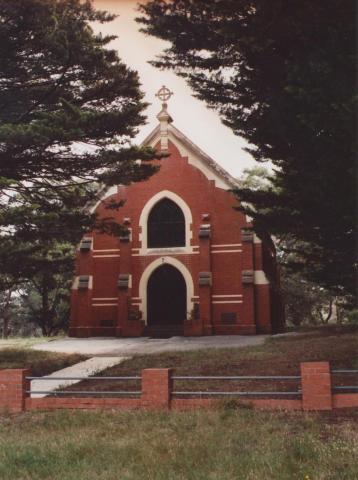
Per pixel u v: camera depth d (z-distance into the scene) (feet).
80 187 52.11
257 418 24.64
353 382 33.65
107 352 60.18
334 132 28.66
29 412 28.94
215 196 86.33
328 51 28.99
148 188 88.79
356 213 31.35
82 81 48.01
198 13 33.86
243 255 82.43
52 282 100.27
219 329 81.15
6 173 47.39
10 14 43.42
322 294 114.21
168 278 86.38
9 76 47.60
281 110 32.40
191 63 37.73
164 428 23.35
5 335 136.26
